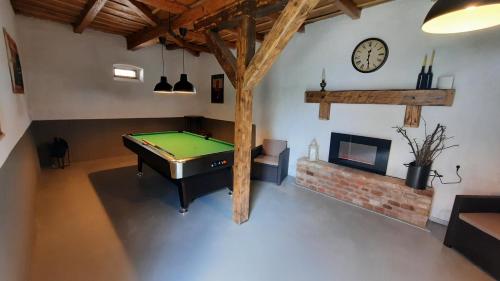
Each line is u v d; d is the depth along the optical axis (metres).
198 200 3.18
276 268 1.96
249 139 2.53
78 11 3.57
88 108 4.68
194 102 6.38
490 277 1.92
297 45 3.90
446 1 1.08
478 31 2.35
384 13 2.94
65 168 4.29
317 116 3.78
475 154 2.49
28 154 2.84
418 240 2.41
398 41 2.87
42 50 4.04
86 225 2.48
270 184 3.84
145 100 5.47
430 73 2.62
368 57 3.12
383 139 3.11
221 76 5.63
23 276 1.49
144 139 3.75
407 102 2.79
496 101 2.32
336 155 3.59
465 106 2.49
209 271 1.90
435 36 2.60
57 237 2.24
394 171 3.07
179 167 2.47
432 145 2.74
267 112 4.51
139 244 2.20
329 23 3.47
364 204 3.09
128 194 3.28
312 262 2.04
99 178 3.85
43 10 3.56
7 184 1.53
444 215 2.75
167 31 3.57
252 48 2.35
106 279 1.77
